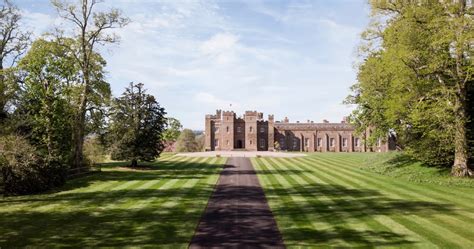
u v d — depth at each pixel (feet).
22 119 81.25
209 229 39.86
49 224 41.75
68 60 95.04
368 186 69.97
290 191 64.85
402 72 73.97
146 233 38.24
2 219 44.16
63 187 69.46
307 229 39.73
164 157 160.76
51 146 80.02
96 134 116.57
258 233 38.32
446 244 34.40
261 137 286.87
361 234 37.73
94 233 38.19
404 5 77.97
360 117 113.29
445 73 73.97
